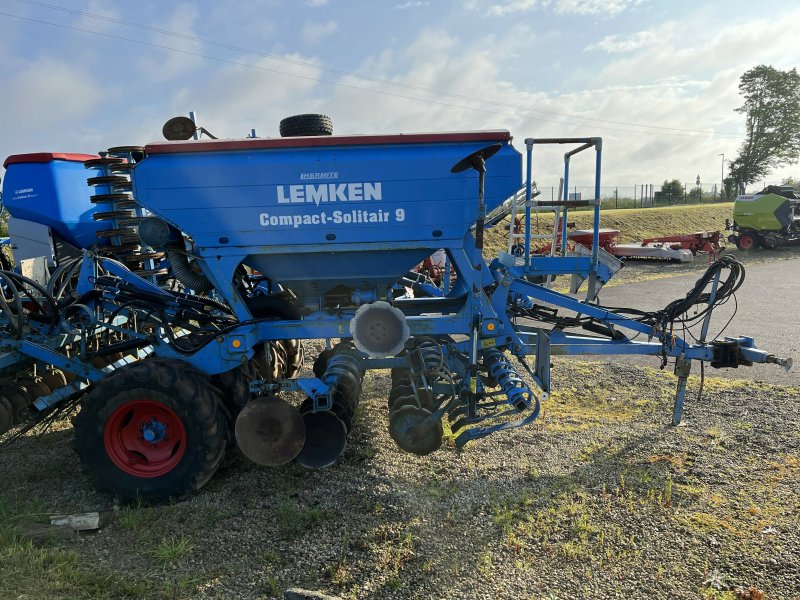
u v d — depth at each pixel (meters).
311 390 4.17
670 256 20.27
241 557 3.35
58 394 4.68
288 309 4.68
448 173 4.12
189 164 4.08
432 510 3.82
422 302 5.25
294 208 4.15
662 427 5.16
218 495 4.13
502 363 4.33
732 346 5.09
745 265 19.38
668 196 56.38
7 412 4.75
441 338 5.10
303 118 4.70
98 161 6.23
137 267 6.40
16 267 6.98
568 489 4.05
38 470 4.61
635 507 3.77
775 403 5.66
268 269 4.41
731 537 3.39
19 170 6.82
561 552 3.30
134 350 5.70
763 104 63.50
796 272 16.84
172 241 4.38
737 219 24.58
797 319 10.05
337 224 4.18
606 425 5.25
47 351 4.65
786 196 23.95
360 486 4.18
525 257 5.11
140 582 3.10
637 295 13.66
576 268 5.12
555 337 5.16
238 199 4.14
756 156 63.97
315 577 3.14
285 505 3.90
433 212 4.18
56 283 5.94
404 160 4.10
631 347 5.11
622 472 4.29
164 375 3.95
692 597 2.89
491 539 3.46
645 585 3.00
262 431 4.00
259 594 3.02
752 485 4.02
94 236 7.20
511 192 4.14
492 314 4.40
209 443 3.97
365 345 4.14
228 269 4.24
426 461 4.58
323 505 3.92
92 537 3.61
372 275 4.48
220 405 4.13
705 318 5.15
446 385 4.36
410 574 3.14
